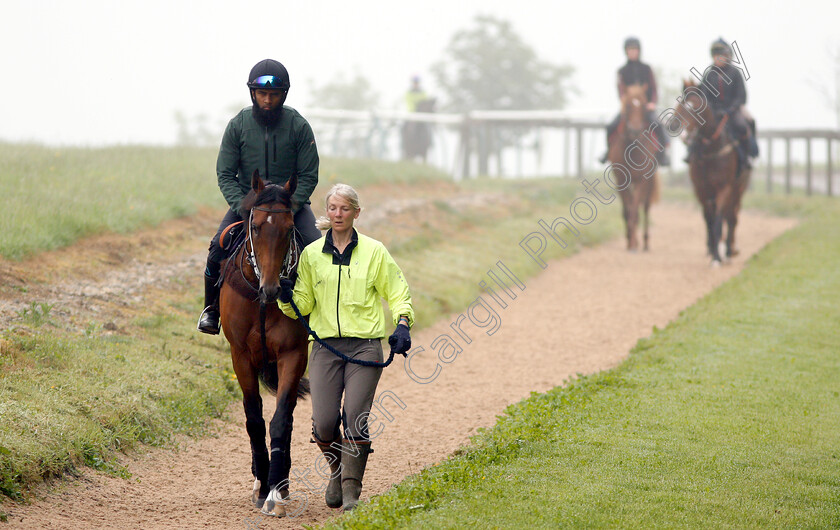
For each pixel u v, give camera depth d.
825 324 16.34
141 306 14.47
